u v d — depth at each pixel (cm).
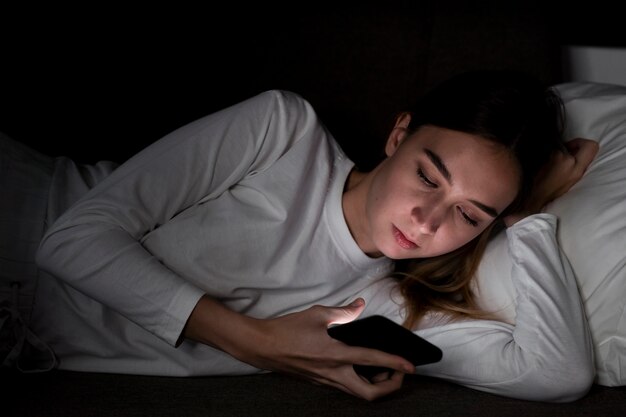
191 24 192
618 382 135
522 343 130
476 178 127
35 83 182
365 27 192
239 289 133
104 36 187
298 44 191
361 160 188
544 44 194
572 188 148
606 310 134
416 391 132
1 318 130
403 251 131
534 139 134
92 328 131
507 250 145
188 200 132
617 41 219
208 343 122
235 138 134
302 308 140
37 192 143
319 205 139
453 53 193
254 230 132
